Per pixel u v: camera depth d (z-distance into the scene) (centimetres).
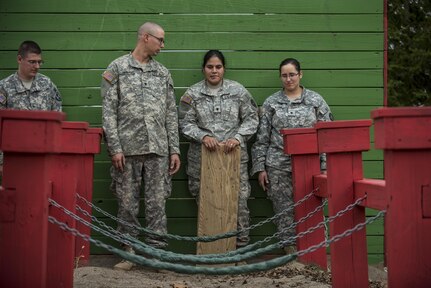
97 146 619
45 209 363
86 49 703
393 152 350
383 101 713
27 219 360
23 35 698
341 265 445
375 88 713
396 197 350
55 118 356
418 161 350
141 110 630
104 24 704
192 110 671
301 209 614
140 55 641
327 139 445
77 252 627
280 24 711
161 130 639
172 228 701
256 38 710
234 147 653
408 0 1328
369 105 712
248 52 711
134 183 636
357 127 446
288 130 612
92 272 577
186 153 702
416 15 1335
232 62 709
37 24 700
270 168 669
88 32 704
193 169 675
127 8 705
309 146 612
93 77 703
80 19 703
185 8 708
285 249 674
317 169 616
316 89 711
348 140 445
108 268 634
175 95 707
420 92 1320
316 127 451
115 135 623
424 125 345
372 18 712
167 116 652
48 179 368
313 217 614
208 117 666
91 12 704
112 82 629
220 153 654
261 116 683
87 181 628
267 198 705
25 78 651
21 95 647
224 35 709
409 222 350
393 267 351
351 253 445
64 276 470
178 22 707
